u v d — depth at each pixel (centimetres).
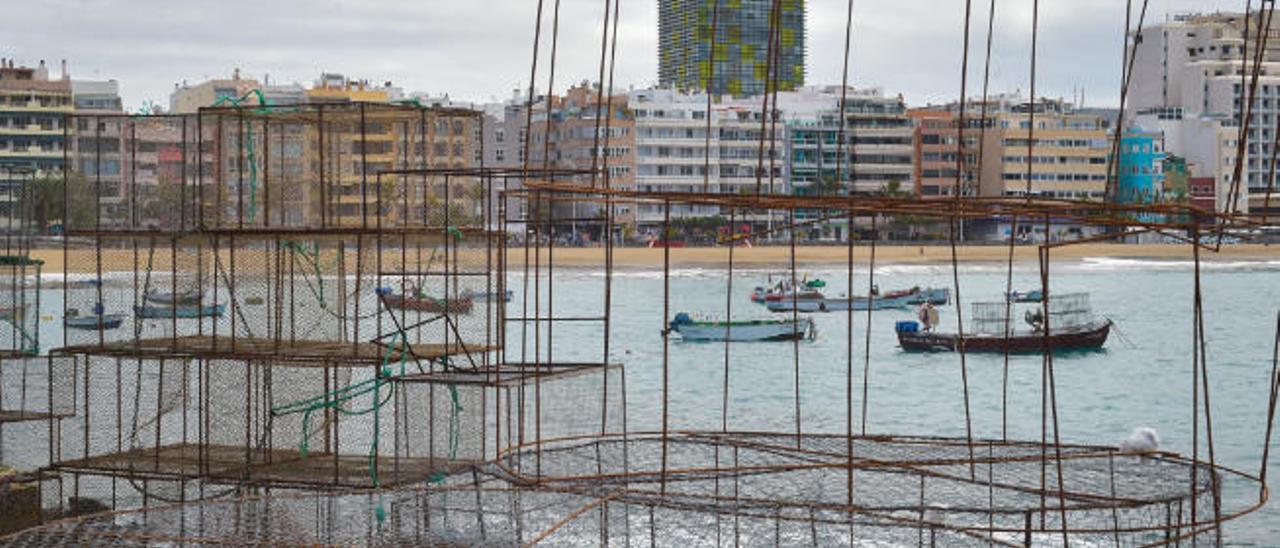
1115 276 15088
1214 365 6475
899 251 17988
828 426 4162
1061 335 6962
